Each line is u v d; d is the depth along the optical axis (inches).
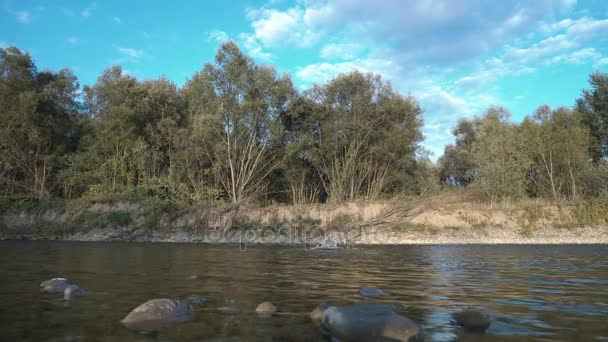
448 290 258.7
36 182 1079.6
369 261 459.5
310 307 203.8
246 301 217.9
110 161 1039.0
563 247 737.0
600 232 922.7
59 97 1103.0
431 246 761.6
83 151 1117.1
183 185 1042.7
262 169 1133.7
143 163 1053.8
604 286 277.4
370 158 1130.7
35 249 595.5
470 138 1916.8
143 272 338.3
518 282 295.7
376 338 145.3
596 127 1395.2
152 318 175.0
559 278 318.3
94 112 1199.6
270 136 1078.4
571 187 1182.9
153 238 898.7
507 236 919.0
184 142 1081.4
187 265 398.3
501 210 991.0
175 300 194.7
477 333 157.2
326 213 987.9
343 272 352.5
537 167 1204.5
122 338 147.3
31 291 242.1
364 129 1090.1
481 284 285.7
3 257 466.6
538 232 932.0
